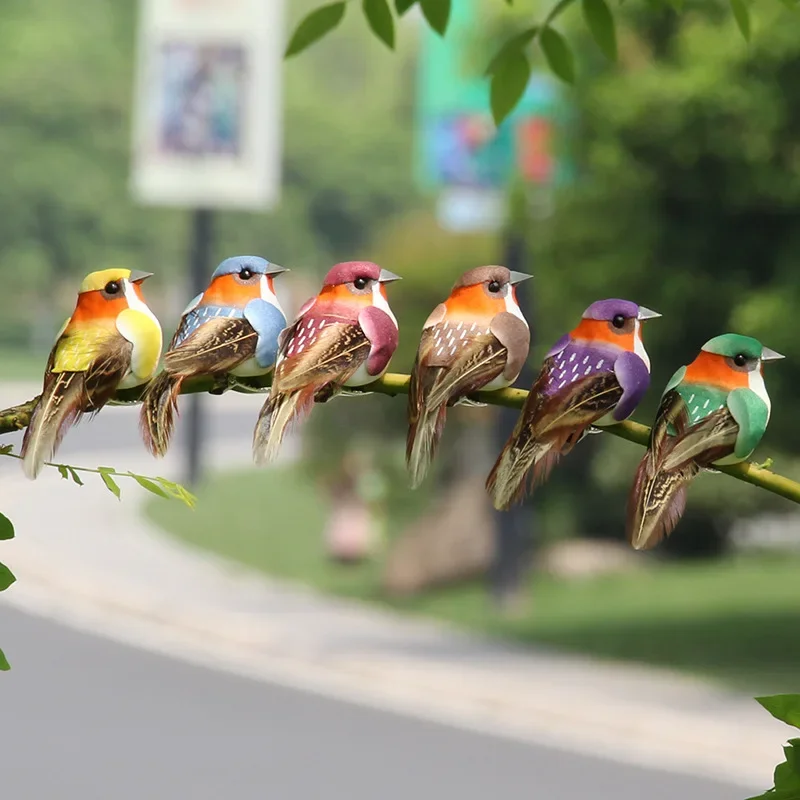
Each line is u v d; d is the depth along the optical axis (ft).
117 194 334.03
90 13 337.11
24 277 328.49
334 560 97.60
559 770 48.01
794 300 53.42
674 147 53.57
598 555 95.55
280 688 59.62
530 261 60.95
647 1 14.47
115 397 7.35
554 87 56.18
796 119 52.70
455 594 86.07
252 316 7.21
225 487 135.85
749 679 61.00
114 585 82.94
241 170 129.39
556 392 7.25
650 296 56.13
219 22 127.44
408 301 86.48
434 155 78.79
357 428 97.91
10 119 326.85
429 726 53.72
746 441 7.31
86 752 47.44
